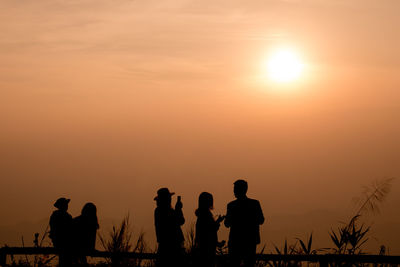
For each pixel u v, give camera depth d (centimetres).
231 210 1054
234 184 1066
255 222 1045
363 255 991
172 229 1076
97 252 1124
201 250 1041
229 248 1049
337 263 1002
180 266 1054
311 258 1023
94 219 1149
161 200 1095
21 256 1212
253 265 1030
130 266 1095
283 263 1030
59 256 1150
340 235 1012
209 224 1048
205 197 1062
